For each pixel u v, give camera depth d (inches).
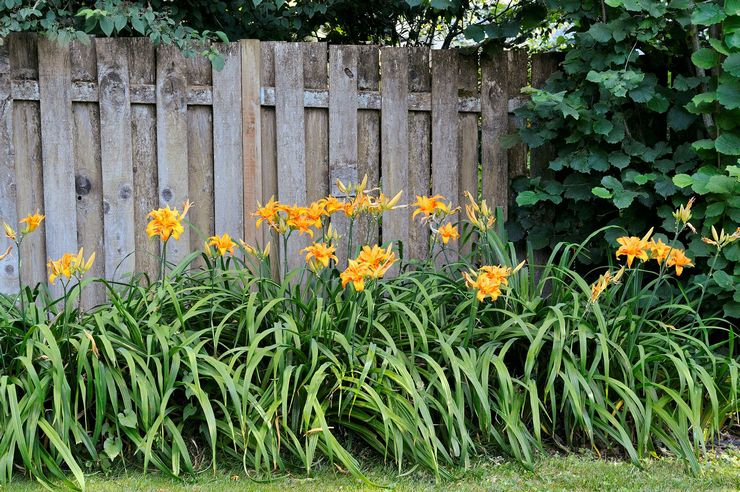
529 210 198.8
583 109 178.9
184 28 184.4
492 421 146.4
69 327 139.1
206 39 185.0
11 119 178.5
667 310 175.6
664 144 184.2
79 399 137.1
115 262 185.3
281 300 146.4
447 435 139.3
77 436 127.7
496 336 149.5
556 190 188.9
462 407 135.0
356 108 193.0
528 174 202.8
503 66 199.0
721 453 142.9
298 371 135.9
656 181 178.7
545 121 190.1
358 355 143.3
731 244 167.3
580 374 141.3
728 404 147.6
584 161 182.1
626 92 175.8
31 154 181.0
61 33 172.4
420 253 199.2
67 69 180.5
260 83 189.0
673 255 148.9
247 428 134.6
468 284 143.1
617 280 144.9
